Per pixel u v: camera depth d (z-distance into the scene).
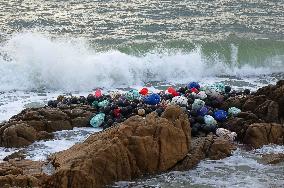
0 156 52.41
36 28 106.81
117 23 112.62
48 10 121.75
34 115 58.88
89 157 46.56
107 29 107.69
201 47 93.44
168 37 102.50
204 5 132.12
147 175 49.06
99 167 46.50
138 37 102.06
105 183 46.72
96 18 116.06
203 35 105.06
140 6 128.00
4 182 43.34
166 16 119.94
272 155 53.38
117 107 61.12
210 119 57.69
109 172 46.91
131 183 47.38
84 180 44.75
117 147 47.59
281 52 95.06
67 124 59.41
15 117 59.72
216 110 60.88
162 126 50.56
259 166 51.34
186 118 53.22
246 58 92.12
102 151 46.91
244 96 63.34
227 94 66.31
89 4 128.62
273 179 48.59
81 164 45.78
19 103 69.50
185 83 82.00
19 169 46.28
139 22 113.94
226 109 62.44
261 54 93.94
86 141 50.72
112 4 129.00
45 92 75.81
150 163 49.22
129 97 65.06
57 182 44.38
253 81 83.44
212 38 101.00
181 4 131.75
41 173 45.78
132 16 118.69
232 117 59.16
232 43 96.94
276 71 90.56
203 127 57.28
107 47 91.00
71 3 129.25
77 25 110.00
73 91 77.06
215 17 121.12
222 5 132.75
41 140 56.22
